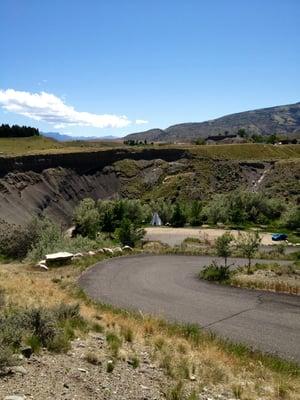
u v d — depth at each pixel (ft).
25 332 28.12
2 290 48.88
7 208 388.16
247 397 26.43
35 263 97.30
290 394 29.01
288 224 277.64
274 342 45.32
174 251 134.31
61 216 437.17
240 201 331.77
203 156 586.04
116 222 269.64
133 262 106.83
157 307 59.62
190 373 29.01
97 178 526.98
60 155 506.48
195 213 315.99
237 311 58.29
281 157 635.25
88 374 24.22
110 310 52.31
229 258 123.75
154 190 525.34
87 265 97.30
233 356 36.96
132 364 28.50
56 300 51.62
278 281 77.51
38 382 21.48
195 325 47.24
